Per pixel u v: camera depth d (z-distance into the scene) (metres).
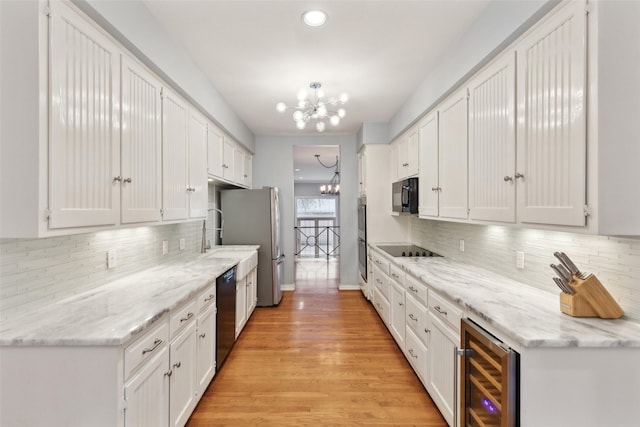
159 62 2.00
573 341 1.22
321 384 2.46
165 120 2.20
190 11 1.92
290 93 3.28
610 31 1.19
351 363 2.79
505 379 1.29
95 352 1.26
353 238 5.24
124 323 1.39
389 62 2.62
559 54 1.38
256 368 2.71
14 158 1.21
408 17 2.00
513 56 1.69
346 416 2.09
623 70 1.20
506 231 2.23
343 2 1.86
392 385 2.45
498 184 1.85
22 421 1.27
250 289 3.85
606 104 1.20
